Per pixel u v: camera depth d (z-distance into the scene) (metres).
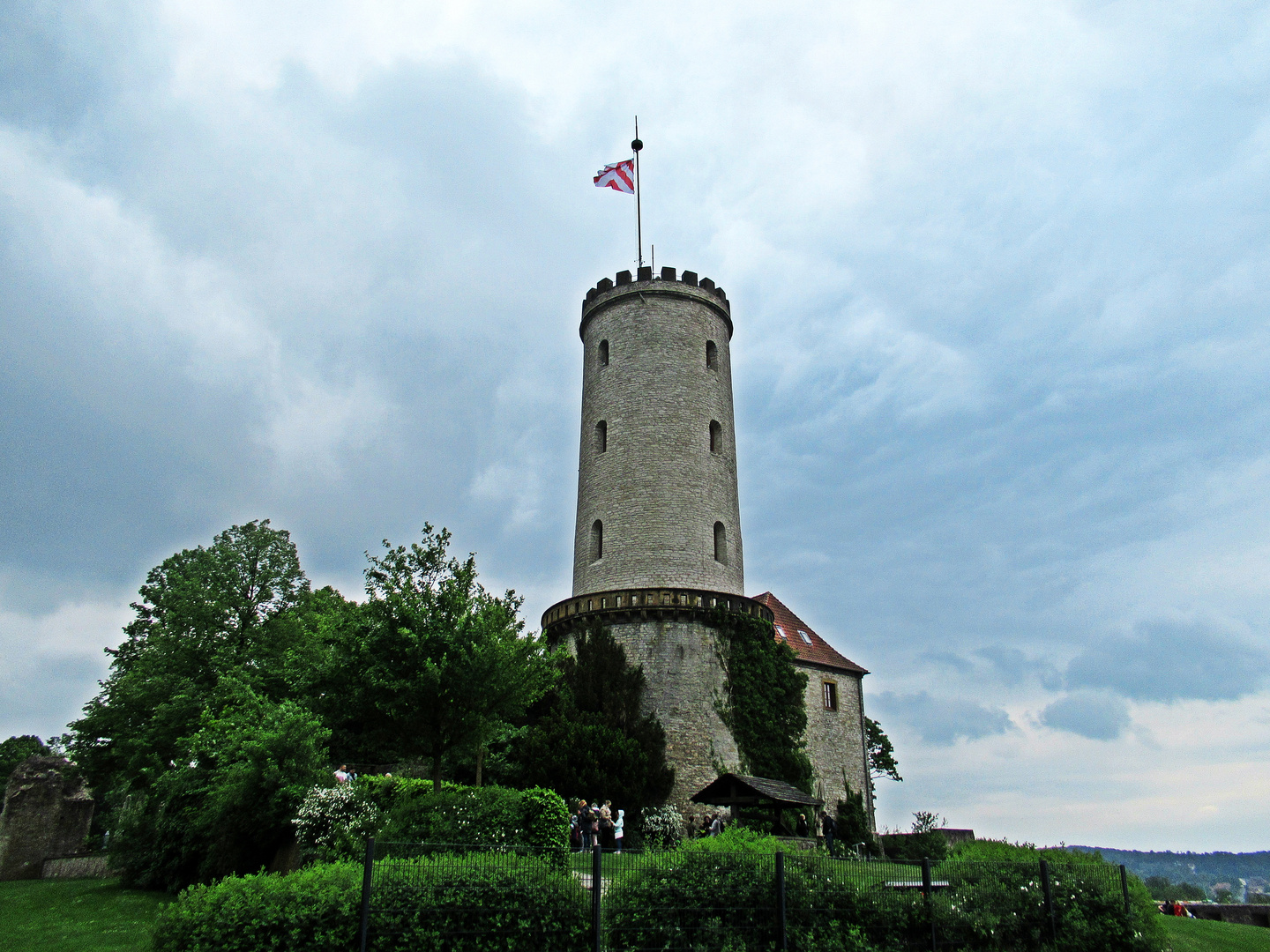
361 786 22.05
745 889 14.48
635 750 32.94
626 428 42.12
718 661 37.16
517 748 34.50
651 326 43.66
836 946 14.37
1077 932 17.34
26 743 68.88
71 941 17.86
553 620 39.06
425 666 21.66
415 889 12.70
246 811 21.41
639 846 30.47
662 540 39.66
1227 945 22.42
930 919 15.69
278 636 38.72
